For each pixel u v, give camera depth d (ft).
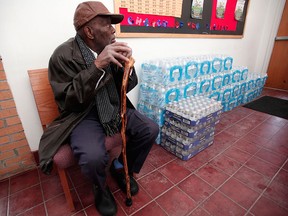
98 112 3.18
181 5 5.72
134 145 3.56
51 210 3.42
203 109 4.55
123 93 2.93
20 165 4.30
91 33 2.98
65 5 3.91
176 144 4.75
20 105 4.00
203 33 6.88
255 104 8.43
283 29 10.05
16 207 3.49
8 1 3.33
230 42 8.45
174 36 5.96
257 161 4.66
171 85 4.90
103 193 3.34
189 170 4.35
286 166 4.49
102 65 2.71
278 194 3.69
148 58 5.69
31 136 4.33
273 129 6.23
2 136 3.90
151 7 5.07
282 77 10.56
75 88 2.76
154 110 5.12
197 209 3.38
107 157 2.96
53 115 3.87
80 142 2.85
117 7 4.49
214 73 6.28
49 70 3.18
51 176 4.26
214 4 6.72
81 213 3.35
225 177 4.13
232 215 3.27
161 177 4.13
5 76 3.60
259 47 10.64
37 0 3.58
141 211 3.35
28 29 3.65
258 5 8.88
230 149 5.15
